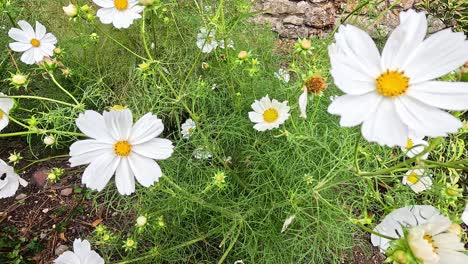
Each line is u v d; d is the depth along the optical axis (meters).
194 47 0.43
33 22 0.49
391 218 0.22
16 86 0.30
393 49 0.19
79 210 0.39
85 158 0.22
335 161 0.33
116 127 0.22
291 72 0.46
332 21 0.59
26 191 0.41
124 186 0.23
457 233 0.20
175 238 0.35
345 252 0.37
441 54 0.19
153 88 0.37
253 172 0.35
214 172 0.33
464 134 0.36
